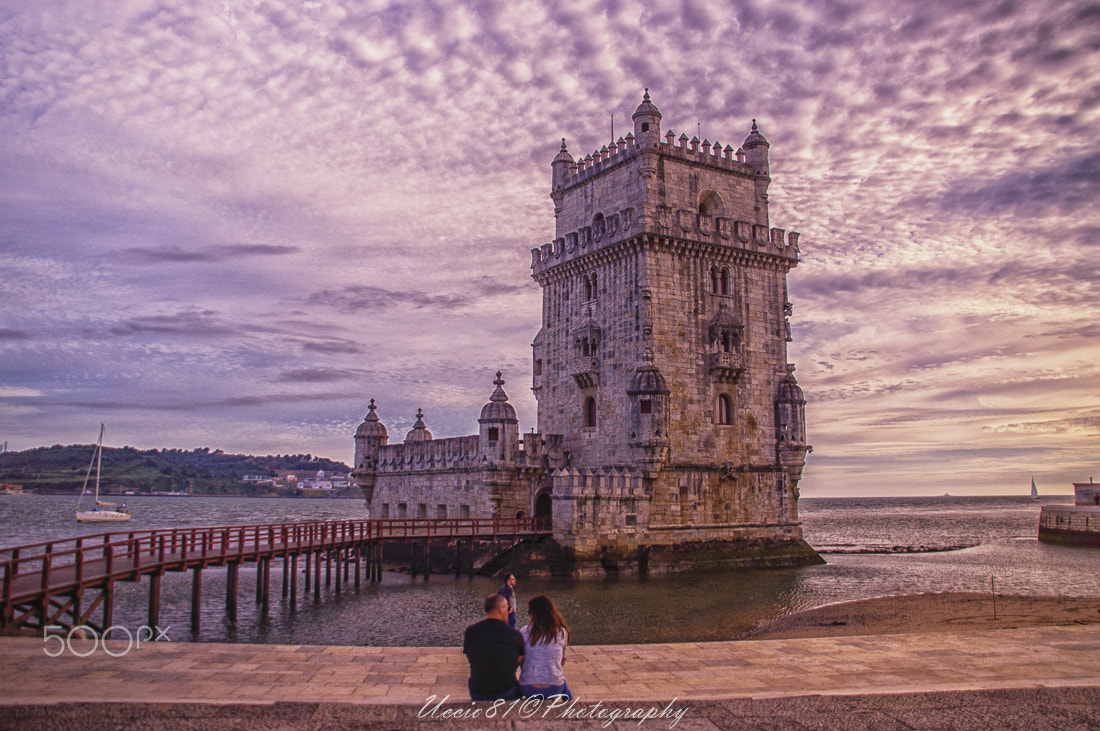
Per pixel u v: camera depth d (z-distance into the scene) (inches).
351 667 748.6
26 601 1096.8
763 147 2682.1
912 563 2854.3
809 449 2581.2
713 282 2502.5
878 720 556.4
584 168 2738.7
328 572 2050.9
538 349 2923.2
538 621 593.0
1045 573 2561.5
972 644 871.1
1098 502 4662.9
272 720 538.0
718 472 2426.2
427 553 2260.1
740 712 569.3
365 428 3304.6
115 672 693.9
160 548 1470.2
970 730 538.9
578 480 2193.7
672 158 2492.6
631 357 2389.3
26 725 515.8
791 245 2672.2
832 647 859.4
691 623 1572.3
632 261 2422.5
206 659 759.1
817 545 4042.8
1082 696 612.7
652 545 2283.5
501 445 2514.8
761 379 2564.0
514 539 2319.1
